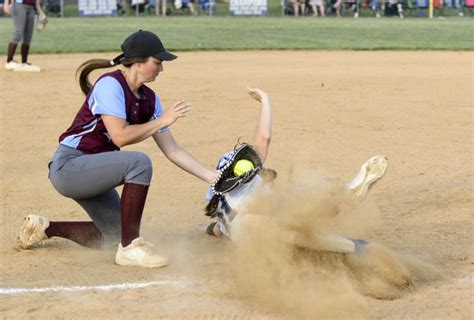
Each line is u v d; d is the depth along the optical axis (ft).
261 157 51.67
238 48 184.24
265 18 303.89
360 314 40.91
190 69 144.77
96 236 52.65
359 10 322.55
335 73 139.85
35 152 81.35
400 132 90.07
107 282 46.16
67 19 292.40
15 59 157.99
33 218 51.70
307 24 267.39
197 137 86.99
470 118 98.73
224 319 40.68
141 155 48.96
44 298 43.62
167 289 44.91
